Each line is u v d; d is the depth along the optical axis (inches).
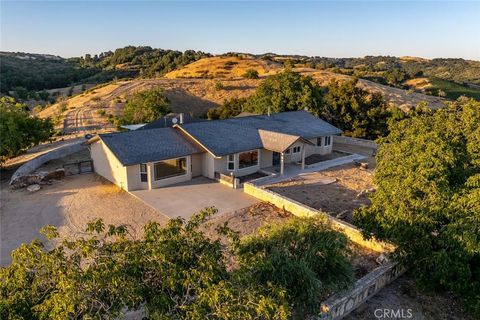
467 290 475.5
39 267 303.4
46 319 269.9
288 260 443.5
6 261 625.0
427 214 504.4
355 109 1817.2
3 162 1358.3
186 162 1063.0
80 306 268.8
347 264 498.3
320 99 1903.3
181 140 1111.0
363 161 1318.9
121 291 281.3
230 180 1015.6
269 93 1973.4
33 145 1518.2
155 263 302.7
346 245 544.1
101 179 1078.4
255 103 2014.0
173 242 324.2
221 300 287.4
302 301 424.5
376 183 611.2
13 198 922.7
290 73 2003.0
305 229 509.7
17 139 1221.7
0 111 1241.4
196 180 1074.7
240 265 391.2
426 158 519.8
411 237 517.3
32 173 1103.0
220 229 392.8
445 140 541.0
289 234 504.4
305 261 471.2
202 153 1092.5
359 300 508.4
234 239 390.0
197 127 1179.3
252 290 314.2
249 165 1164.5
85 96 3464.6
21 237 713.0
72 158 1348.4
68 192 967.0
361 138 1790.1
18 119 1270.9
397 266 568.4
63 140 1777.8
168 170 1031.0
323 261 488.1
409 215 516.4
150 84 3590.1
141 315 446.9
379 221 559.5
